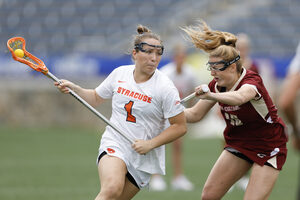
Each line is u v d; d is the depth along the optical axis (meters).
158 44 15.75
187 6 70.62
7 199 23.95
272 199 24.88
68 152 41.34
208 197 16.94
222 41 16.00
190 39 16.86
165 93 15.80
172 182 30.17
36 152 41.06
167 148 46.88
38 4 71.00
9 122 58.75
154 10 70.06
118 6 70.50
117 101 16.44
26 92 58.75
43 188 26.97
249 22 67.50
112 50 64.19
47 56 62.19
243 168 16.89
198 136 54.72
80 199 24.14
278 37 65.44
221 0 71.62
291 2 70.06
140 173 16.38
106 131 16.75
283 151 16.52
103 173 15.48
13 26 68.88
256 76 16.22
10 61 58.44
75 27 68.31
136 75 16.25
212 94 14.70
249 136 16.52
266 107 16.19
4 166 34.41
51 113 58.91
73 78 56.69
